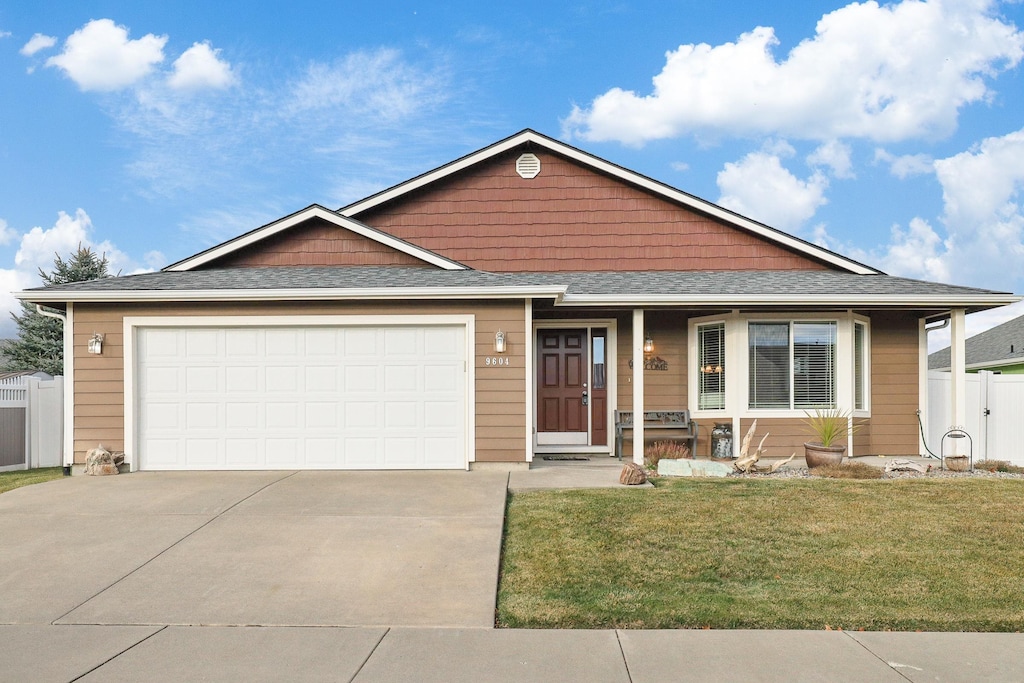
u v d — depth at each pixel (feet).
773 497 24.12
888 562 17.52
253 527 20.84
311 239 36.37
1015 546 18.72
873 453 37.11
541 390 38.27
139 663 12.35
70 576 17.03
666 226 41.57
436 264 35.78
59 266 90.48
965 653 12.71
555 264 41.27
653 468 32.37
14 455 38.50
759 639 13.35
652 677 11.71
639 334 34.35
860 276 39.37
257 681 11.62
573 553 18.29
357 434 30.60
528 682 11.57
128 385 30.19
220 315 30.58
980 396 37.58
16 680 11.64
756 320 35.70
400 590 16.03
